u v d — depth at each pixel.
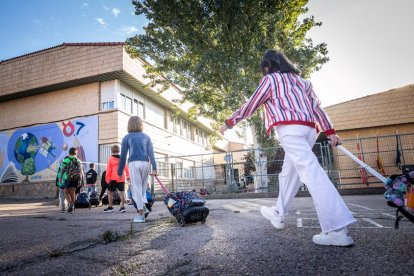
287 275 1.68
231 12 12.28
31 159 18.33
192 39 12.91
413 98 15.09
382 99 15.51
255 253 2.17
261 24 12.76
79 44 17.41
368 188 10.58
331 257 1.95
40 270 2.09
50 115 18.45
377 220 3.44
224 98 13.57
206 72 12.61
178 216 3.81
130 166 4.59
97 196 9.90
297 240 2.48
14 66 19.08
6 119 19.75
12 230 4.25
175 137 22.89
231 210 5.54
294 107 2.51
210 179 14.69
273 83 2.63
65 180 7.75
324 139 14.91
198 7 12.73
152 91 19.22
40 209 9.69
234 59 12.06
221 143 35.50
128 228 3.80
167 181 17.00
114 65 16.28
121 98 17.48
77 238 3.25
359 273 1.63
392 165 14.55
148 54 13.77
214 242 2.64
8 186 18.55
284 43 12.23
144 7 13.12
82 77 16.92
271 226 3.28
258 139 13.32
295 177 2.96
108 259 2.28
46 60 18.22
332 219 2.21
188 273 1.85
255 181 13.09
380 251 2.01
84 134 17.08
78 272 2.01
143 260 2.20
